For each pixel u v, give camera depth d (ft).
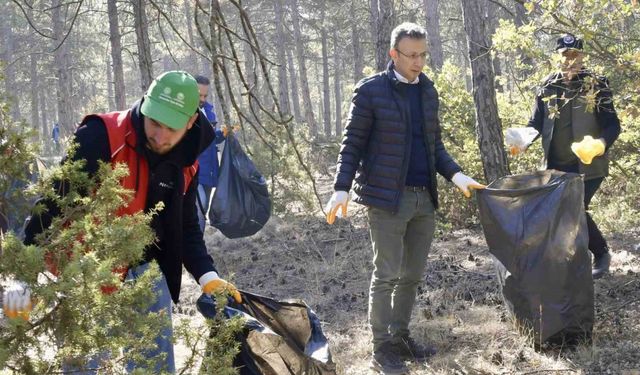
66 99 84.94
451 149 27.81
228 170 22.74
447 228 25.21
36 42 118.21
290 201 29.94
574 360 13.29
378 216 13.57
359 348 14.97
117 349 6.63
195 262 9.61
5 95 6.95
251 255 24.95
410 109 13.48
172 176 9.00
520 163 26.48
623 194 24.14
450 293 17.92
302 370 8.77
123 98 58.03
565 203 13.66
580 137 16.26
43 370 6.35
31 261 6.00
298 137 33.99
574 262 13.64
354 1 99.60
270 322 9.52
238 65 11.21
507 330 14.98
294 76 125.49
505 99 27.09
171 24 11.48
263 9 117.29
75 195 6.98
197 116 8.89
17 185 6.89
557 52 15.90
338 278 20.95
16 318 6.05
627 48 16.56
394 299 14.32
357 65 87.30
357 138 13.46
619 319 15.05
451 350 14.34
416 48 13.12
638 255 20.02
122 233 6.60
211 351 7.66
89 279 6.00
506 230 13.79
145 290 6.71
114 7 44.80
